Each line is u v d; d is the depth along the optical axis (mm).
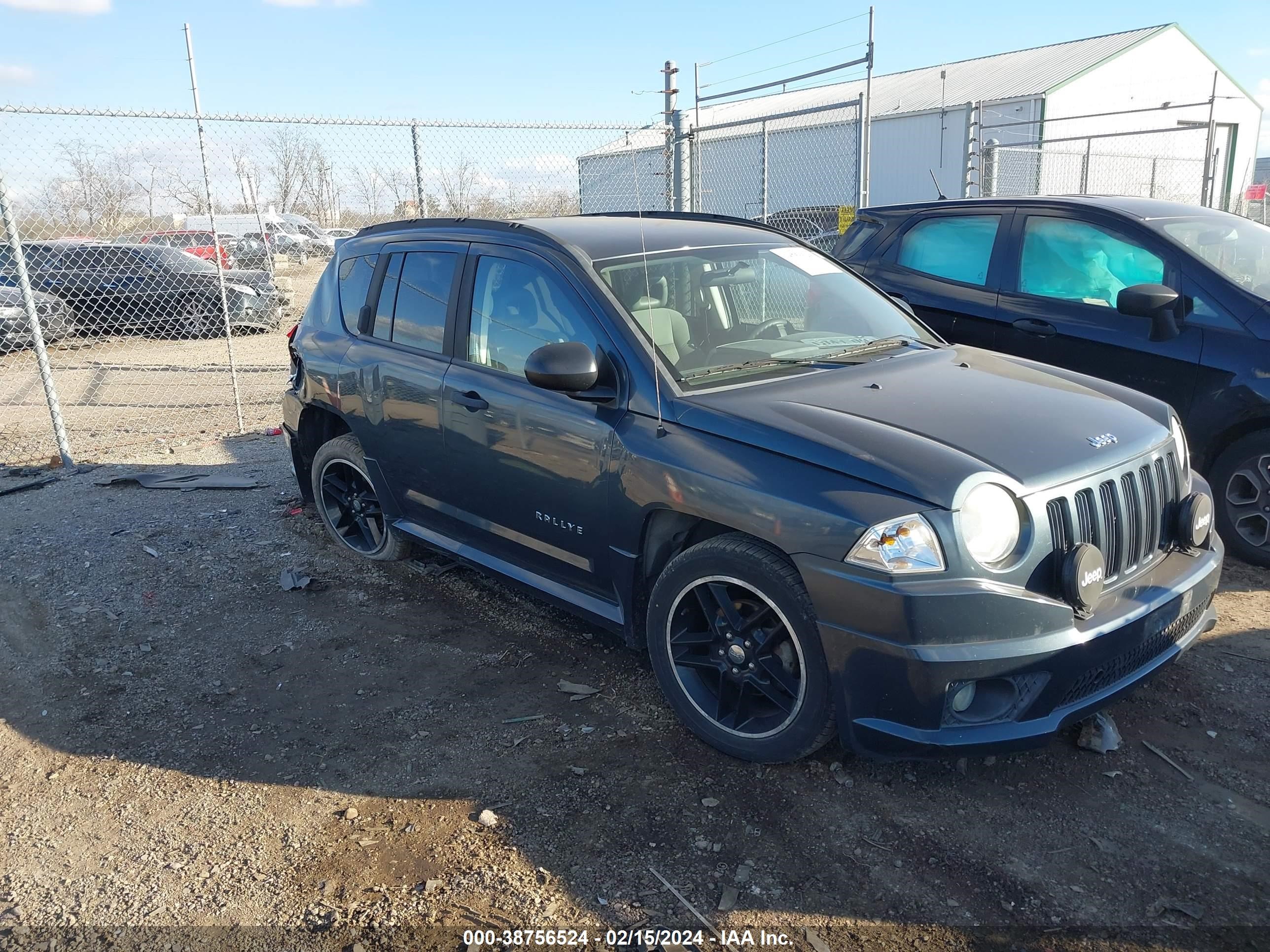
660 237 4164
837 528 2770
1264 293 4828
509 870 2766
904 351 3957
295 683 3926
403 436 4457
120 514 6074
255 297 14352
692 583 3205
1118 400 3557
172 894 2730
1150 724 3420
